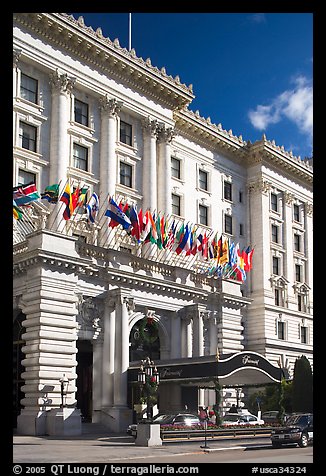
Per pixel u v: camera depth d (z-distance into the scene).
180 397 41.81
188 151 57.97
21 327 38.78
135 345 42.84
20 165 42.00
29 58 43.12
